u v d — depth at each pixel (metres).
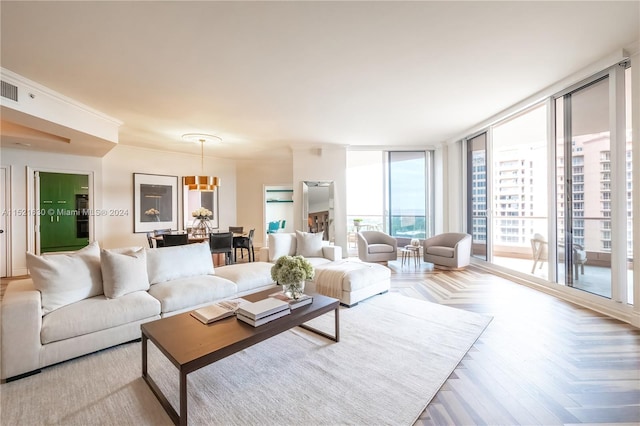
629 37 2.64
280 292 2.79
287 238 4.81
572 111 3.62
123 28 2.38
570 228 3.68
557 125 3.83
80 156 5.91
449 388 1.93
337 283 3.59
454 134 6.12
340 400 1.81
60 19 2.25
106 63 2.94
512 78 3.44
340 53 2.83
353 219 8.89
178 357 1.64
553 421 1.62
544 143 6.10
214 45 2.65
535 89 3.77
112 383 2.01
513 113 4.46
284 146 6.88
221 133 5.66
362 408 1.74
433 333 2.75
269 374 2.11
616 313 3.06
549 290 3.95
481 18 2.33
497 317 3.13
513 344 2.52
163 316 2.75
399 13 2.25
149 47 2.67
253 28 2.41
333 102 4.13
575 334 2.69
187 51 2.74
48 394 1.89
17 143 4.87
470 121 5.17
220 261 6.79
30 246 5.41
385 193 7.13
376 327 2.91
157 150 7.10
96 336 2.36
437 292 4.11
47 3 2.06
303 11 2.20
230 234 5.61
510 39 2.63
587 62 3.09
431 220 7.11
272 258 4.63
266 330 2.01
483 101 4.18
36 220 5.46
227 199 8.46
